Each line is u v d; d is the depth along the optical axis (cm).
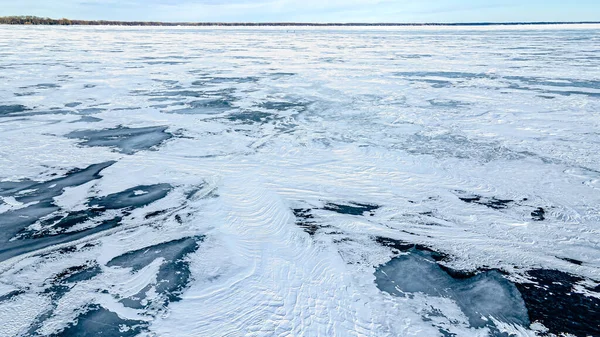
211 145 692
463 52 2595
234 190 506
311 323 277
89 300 307
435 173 558
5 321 284
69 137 737
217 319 284
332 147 678
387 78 1484
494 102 1028
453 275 339
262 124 838
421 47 3117
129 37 4716
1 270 342
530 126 790
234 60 2161
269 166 589
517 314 294
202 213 446
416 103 1038
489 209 452
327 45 3450
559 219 425
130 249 377
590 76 1434
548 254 365
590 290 319
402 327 277
